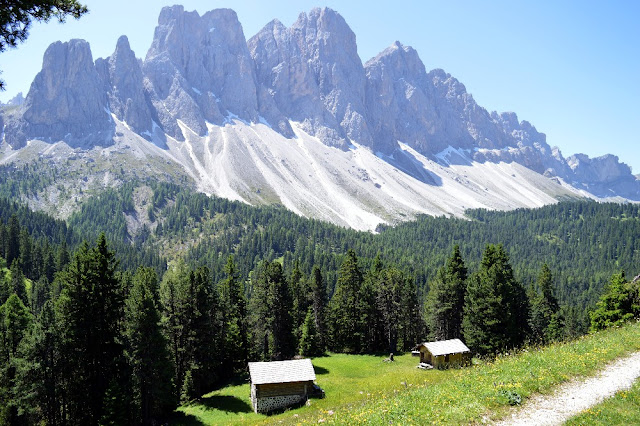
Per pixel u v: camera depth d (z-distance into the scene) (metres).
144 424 45.31
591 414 14.95
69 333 42.91
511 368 20.23
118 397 41.00
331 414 19.05
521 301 61.56
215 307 63.44
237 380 62.03
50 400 44.47
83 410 44.25
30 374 42.66
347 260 82.38
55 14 13.78
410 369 59.59
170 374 47.44
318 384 52.44
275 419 38.88
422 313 94.38
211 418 45.47
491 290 55.62
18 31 13.39
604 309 55.28
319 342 83.06
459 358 56.69
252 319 73.12
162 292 60.12
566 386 17.70
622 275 55.28
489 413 15.36
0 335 52.00
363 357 72.88
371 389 44.53
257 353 73.75
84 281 44.31
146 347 45.16
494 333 54.62
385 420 15.68
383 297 80.56
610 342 23.70
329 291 144.88
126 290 58.97
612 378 18.44
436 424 14.71
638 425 14.09
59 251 126.94
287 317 74.19
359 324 79.88
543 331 75.94
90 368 44.50
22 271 115.62
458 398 16.86
